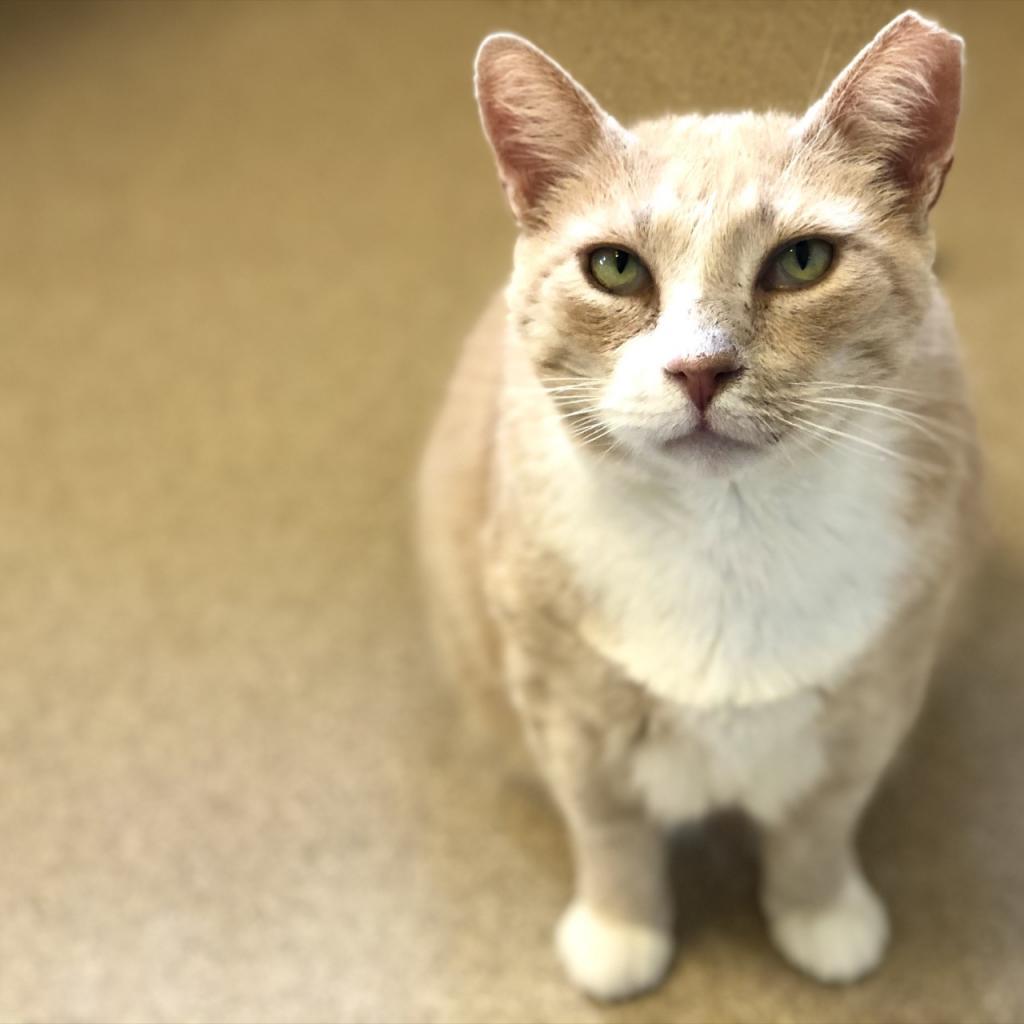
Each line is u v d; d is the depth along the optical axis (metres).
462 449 1.17
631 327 0.83
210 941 1.18
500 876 1.22
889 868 1.20
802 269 0.82
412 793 1.29
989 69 1.91
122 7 2.53
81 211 2.09
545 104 0.86
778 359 0.80
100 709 1.38
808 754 1.01
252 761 1.33
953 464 0.95
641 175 0.84
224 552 1.55
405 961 1.16
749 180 0.80
